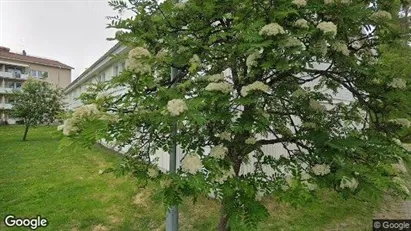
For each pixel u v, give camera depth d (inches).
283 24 91.4
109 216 199.8
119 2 112.7
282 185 95.3
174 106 77.6
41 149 451.5
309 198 90.5
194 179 78.0
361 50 116.7
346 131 113.5
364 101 116.5
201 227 183.2
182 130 108.7
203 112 89.0
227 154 105.7
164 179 82.0
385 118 115.2
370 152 97.4
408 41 114.0
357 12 94.0
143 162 102.7
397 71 111.3
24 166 338.3
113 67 442.6
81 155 397.1
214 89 90.8
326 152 95.4
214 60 113.9
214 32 111.3
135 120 87.0
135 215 200.2
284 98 119.0
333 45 96.3
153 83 96.7
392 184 87.0
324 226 194.9
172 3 111.2
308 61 98.7
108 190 246.5
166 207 80.7
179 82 110.3
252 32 86.4
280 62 86.7
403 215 219.9
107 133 79.0
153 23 107.5
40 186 261.4
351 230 193.6
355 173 88.0
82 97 115.2
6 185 266.1
